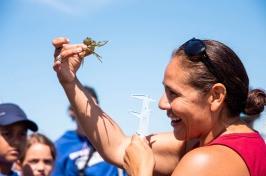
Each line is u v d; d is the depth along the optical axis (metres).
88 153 4.04
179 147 1.81
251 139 1.51
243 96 1.56
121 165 1.88
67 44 1.79
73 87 1.86
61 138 4.14
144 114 1.75
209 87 1.52
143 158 1.64
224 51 1.54
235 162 1.44
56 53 1.82
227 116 1.57
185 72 1.53
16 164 3.27
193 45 1.52
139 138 1.71
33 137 3.34
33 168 3.27
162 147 1.83
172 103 1.55
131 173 1.64
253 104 1.61
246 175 1.45
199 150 1.47
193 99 1.53
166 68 1.57
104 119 1.90
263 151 1.51
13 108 2.90
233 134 1.52
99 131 1.88
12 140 2.83
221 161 1.44
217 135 1.56
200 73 1.52
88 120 1.88
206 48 1.53
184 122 1.56
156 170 1.85
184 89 1.53
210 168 1.43
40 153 3.27
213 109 1.53
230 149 1.47
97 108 1.90
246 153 1.47
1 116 2.85
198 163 1.44
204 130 1.57
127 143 1.89
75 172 4.02
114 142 1.89
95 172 4.00
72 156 4.04
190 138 1.59
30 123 2.89
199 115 1.54
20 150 2.88
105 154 1.89
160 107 1.58
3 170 2.82
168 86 1.55
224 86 1.52
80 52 1.78
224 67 1.52
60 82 1.86
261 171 1.48
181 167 1.46
